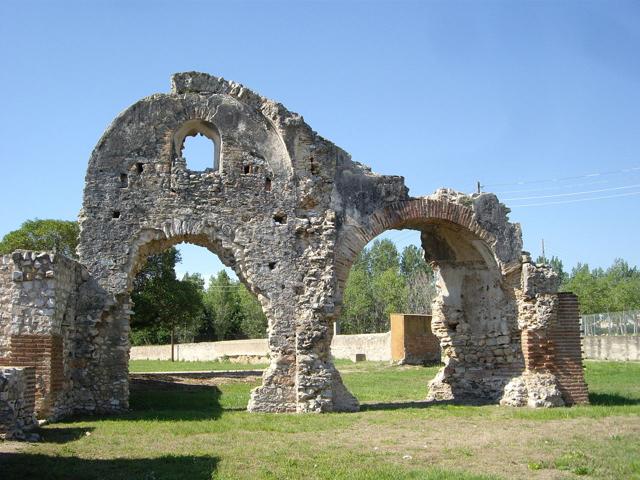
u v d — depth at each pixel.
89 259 16.19
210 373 30.41
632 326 45.19
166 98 16.95
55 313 14.38
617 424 13.98
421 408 16.84
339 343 49.88
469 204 18.70
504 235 18.80
